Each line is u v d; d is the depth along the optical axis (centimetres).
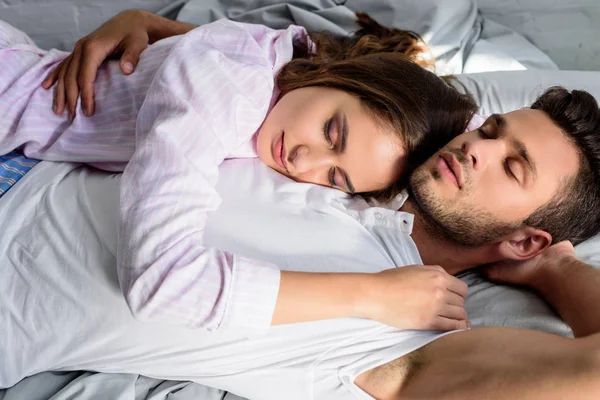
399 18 135
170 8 138
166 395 82
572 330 79
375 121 89
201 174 75
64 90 91
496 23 148
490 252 93
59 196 83
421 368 74
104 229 77
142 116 81
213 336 74
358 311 73
